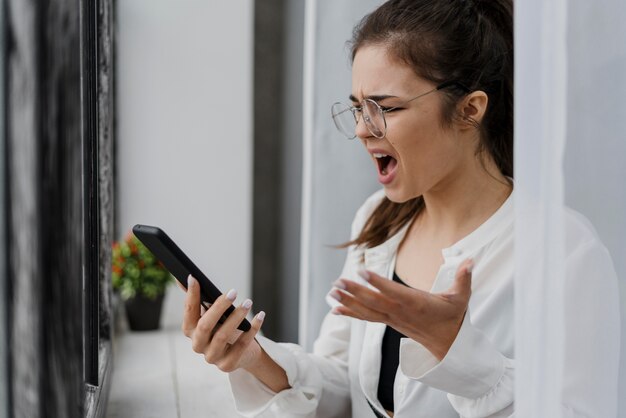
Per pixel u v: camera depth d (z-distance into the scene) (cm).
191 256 333
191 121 326
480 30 101
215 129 329
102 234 165
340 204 171
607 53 63
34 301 56
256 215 352
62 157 61
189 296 93
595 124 64
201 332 93
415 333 80
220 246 335
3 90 55
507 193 110
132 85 320
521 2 64
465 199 110
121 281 279
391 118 100
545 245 63
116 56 294
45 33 57
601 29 63
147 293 279
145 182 325
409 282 115
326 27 166
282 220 331
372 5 163
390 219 121
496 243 106
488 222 108
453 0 101
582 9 63
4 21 55
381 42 101
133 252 281
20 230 55
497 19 104
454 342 82
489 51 102
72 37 65
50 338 58
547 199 63
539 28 63
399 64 99
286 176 320
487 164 109
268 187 352
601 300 65
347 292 81
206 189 331
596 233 65
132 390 192
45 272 57
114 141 294
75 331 64
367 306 76
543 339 64
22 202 56
